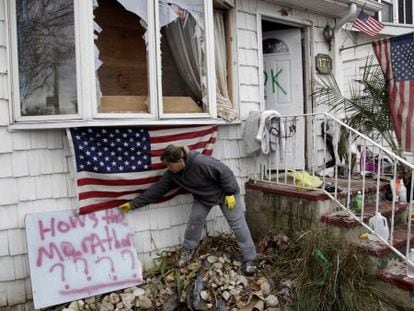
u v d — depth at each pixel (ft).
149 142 13.50
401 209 15.51
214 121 14.65
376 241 13.06
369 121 18.67
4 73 11.64
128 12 13.67
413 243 13.41
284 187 15.71
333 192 14.84
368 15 21.49
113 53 13.37
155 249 14.23
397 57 16.92
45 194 12.19
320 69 19.95
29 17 12.00
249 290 12.49
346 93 28.58
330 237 13.12
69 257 12.14
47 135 12.23
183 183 13.26
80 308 11.76
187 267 13.43
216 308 11.94
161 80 13.38
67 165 12.53
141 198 13.30
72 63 12.05
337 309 11.45
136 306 12.23
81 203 12.44
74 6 11.87
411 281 11.43
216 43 16.52
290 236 15.07
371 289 11.73
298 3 18.47
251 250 13.51
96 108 12.12
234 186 13.26
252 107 17.30
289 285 12.38
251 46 17.30
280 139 16.15
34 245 11.74
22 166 11.85
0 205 11.55
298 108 19.54
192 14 14.30
